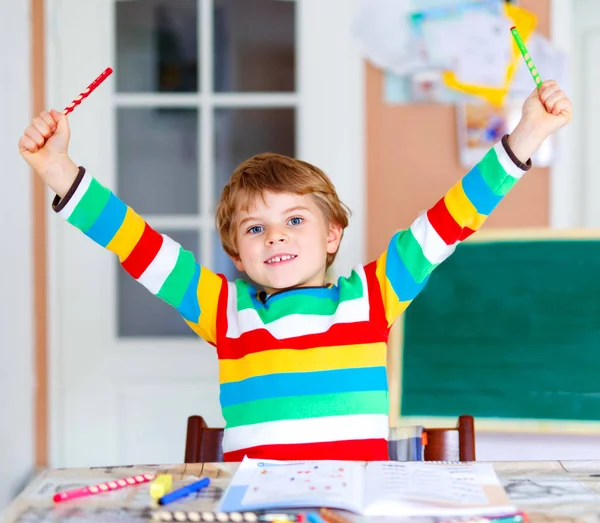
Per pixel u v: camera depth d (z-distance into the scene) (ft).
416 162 7.96
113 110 7.98
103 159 7.98
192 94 8.00
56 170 3.82
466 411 6.88
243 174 4.31
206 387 8.07
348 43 7.91
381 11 7.80
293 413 3.68
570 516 2.54
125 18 7.95
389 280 4.06
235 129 8.04
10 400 7.07
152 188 8.07
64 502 2.74
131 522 2.55
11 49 7.09
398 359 6.97
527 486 2.84
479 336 6.94
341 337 3.86
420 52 7.79
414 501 2.62
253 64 7.99
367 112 7.95
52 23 7.80
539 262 6.93
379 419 3.75
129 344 8.04
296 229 4.13
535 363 6.85
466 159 7.86
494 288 6.96
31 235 7.75
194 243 8.11
